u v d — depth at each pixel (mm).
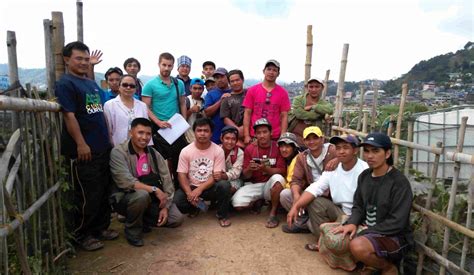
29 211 2426
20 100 2287
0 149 2498
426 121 9266
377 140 3137
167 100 5188
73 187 3592
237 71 5461
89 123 3578
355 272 3451
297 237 4215
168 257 3672
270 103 5164
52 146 3188
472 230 2816
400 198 3113
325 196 4043
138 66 6070
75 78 3469
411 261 3625
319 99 5516
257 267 3520
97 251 3760
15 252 2527
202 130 4422
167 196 4117
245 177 4844
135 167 3973
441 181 4875
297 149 4707
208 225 4539
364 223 3445
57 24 3777
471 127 8539
